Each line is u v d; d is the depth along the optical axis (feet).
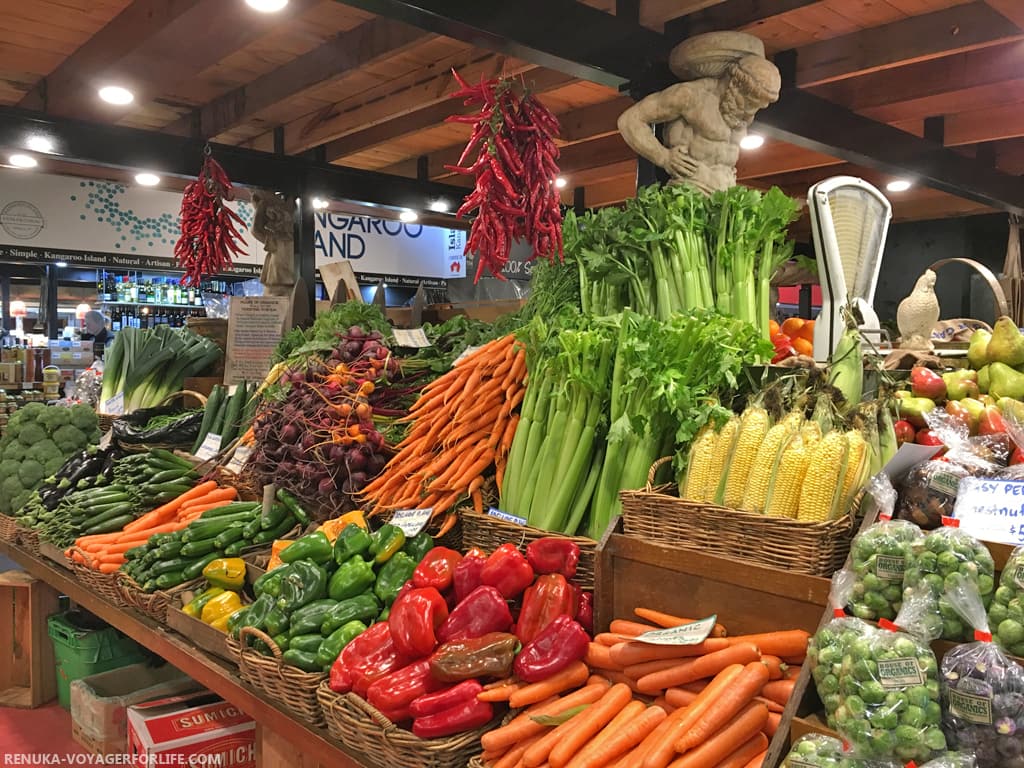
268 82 15.42
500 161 9.62
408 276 31.32
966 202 24.07
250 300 17.13
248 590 9.96
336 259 29.22
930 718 4.41
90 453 14.49
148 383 17.34
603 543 7.09
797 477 6.11
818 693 5.02
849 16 12.77
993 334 7.07
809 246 25.81
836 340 8.89
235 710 9.87
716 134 11.24
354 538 8.64
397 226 30.89
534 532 8.16
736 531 6.28
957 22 12.24
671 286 9.24
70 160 15.83
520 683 6.59
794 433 6.33
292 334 15.12
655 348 7.60
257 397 13.96
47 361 27.94
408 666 6.91
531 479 8.63
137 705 9.98
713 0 11.16
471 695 6.41
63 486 13.88
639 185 12.57
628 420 7.68
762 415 6.66
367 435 10.43
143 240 26.66
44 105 15.62
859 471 5.95
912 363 7.62
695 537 6.55
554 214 9.82
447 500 9.19
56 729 11.93
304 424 10.77
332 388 11.01
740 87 11.02
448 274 32.42
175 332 18.42
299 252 18.93
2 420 23.35
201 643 9.07
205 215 16.37
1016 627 4.52
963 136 17.92
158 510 12.42
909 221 27.27
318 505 10.64
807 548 5.81
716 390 7.38
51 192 24.94
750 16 12.32
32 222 24.63
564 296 10.07
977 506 5.12
